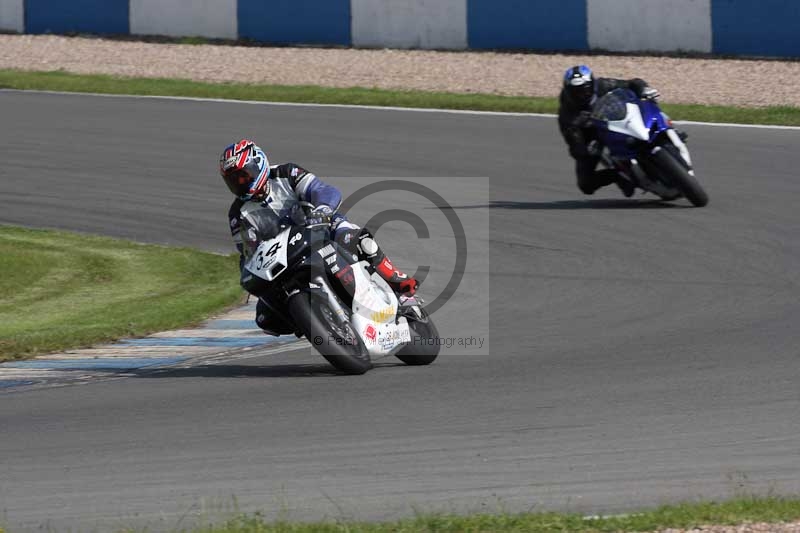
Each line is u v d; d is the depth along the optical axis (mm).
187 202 52844
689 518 16516
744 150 57094
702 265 38031
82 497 19266
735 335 29500
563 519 16719
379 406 24359
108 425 23750
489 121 67188
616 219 45438
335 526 16719
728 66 77312
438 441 21656
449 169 56875
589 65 79750
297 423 23281
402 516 17766
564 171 55844
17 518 18344
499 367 27656
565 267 39156
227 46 92562
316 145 62625
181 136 65750
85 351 31734
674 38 81000
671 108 66875
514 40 85812
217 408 24750
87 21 97000
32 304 38625
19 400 26391
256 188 26109
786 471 19312
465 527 16484
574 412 23281
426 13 87938
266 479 19844
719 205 46688
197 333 33688
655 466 19828
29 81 80688
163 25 95375
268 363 29391
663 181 46125
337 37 90750
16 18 97812
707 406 23312
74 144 64562
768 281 35531
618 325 31531
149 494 19281
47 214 51594
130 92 77875
